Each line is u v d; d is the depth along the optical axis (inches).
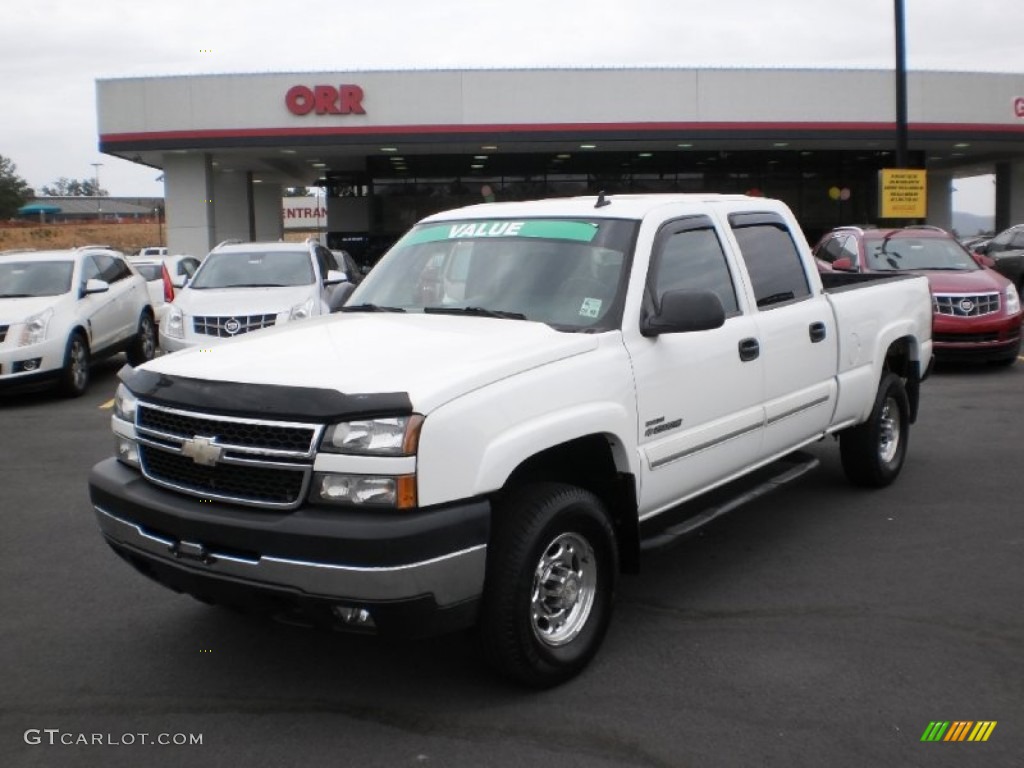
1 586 214.4
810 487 285.3
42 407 451.5
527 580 151.8
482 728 149.3
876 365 262.5
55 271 501.4
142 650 179.9
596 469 176.1
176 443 152.5
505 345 159.8
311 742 146.3
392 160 1327.5
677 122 1112.2
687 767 137.9
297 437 141.7
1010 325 486.3
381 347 161.5
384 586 135.4
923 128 1163.9
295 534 137.4
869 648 176.2
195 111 1080.8
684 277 195.9
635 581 211.8
